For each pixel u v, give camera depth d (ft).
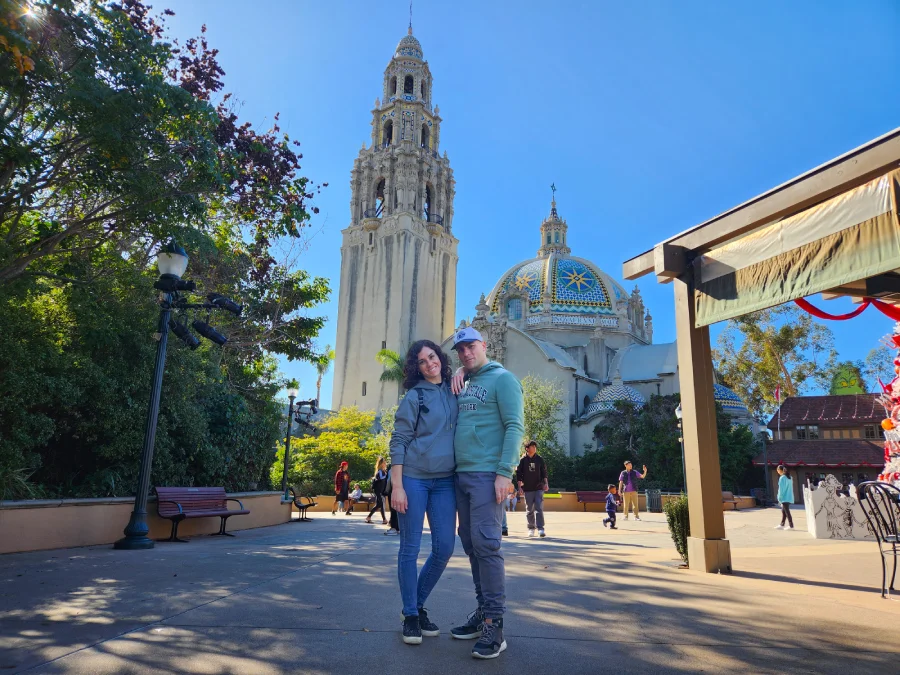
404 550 13.23
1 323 32.76
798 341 161.79
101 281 39.73
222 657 11.26
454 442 13.52
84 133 30.45
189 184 36.60
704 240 25.09
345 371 206.49
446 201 225.76
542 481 43.37
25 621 13.88
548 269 224.33
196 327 39.88
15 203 33.50
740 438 141.69
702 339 26.04
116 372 40.09
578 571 22.57
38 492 35.04
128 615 14.48
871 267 18.34
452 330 219.20
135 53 32.37
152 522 37.06
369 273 209.77
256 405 66.18
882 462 128.36
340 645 12.17
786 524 59.98
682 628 13.87
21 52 22.56
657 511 92.12
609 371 203.00
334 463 131.03
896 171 17.92
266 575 20.59
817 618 14.99
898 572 23.56
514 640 12.84
